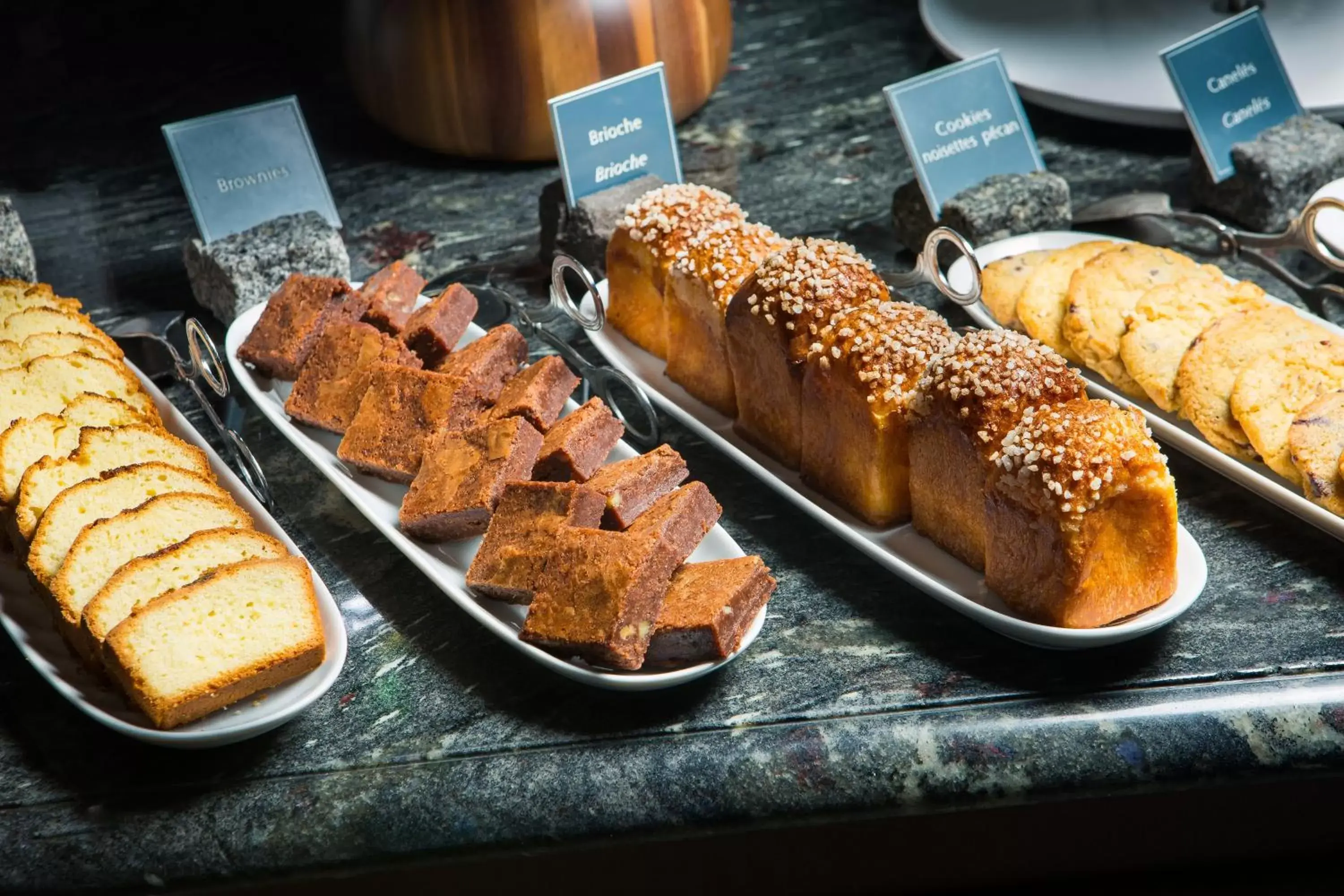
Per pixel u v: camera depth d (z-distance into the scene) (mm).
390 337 1824
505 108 2295
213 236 2066
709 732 1338
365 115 2678
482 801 1291
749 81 2768
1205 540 1563
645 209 1842
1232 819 1459
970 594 1434
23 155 2211
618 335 1953
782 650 1439
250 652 1328
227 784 1326
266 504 1682
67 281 2189
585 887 1430
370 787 1308
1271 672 1358
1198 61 2098
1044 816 1427
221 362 1743
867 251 2184
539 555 1399
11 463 1560
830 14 3051
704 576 1391
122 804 1314
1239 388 1602
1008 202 2061
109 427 1595
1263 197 2090
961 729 1315
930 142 2074
